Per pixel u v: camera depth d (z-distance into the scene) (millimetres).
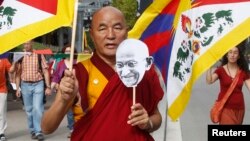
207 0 5074
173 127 11562
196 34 5098
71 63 3920
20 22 4566
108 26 4066
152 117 4102
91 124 3975
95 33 4094
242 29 4984
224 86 7676
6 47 4555
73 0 4469
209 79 7812
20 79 10617
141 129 3980
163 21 5293
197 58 5059
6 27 4574
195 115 13805
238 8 4996
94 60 4059
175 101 5137
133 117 3885
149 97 4086
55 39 26281
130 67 3961
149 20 5316
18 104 15531
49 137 10766
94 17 4137
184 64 5137
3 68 10188
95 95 3984
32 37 4523
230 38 5000
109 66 4035
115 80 3965
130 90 3996
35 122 10461
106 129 3936
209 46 5035
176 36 5223
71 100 3906
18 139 10547
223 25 5023
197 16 5105
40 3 4527
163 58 5289
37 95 10422
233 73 7641
